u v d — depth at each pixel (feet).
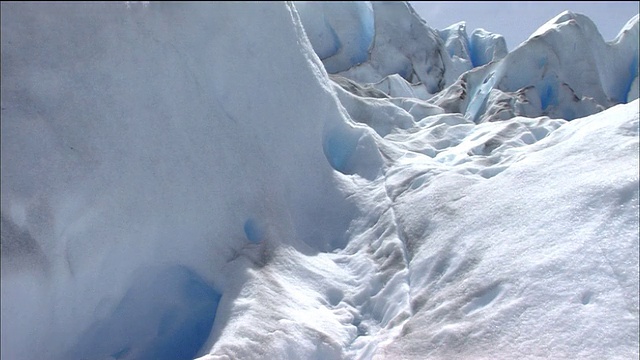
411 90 55.11
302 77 20.53
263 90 19.35
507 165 19.30
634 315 12.07
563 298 13.05
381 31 65.26
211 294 16.56
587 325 12.30
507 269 14.43
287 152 19.75
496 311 13.55
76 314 14.08
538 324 12.81
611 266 13.12
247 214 17.61
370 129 23.89
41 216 13.26
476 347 12.85
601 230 13.96
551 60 43.75
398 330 14.34
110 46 15.66
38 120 14.02
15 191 13.07
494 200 17.07
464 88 48.14
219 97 18.45
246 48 18.89
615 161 15.74
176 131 16.76
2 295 12.16
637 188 14.23
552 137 20.18
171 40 17.12
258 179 18.33
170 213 15.92
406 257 17.04
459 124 30.01
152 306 15.92
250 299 14.94
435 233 17.12
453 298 14.52
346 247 18.74
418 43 67.51
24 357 12.84
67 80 14.76
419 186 19.88
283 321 14.20
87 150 14.58
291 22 20.35
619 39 52.70
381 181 21.11
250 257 16.40
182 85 17.28
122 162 15.21
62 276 13.51
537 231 15.08
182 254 16.19
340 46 63.67
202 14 17.85
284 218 18.40
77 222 14.05
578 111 41.27
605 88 49.65
